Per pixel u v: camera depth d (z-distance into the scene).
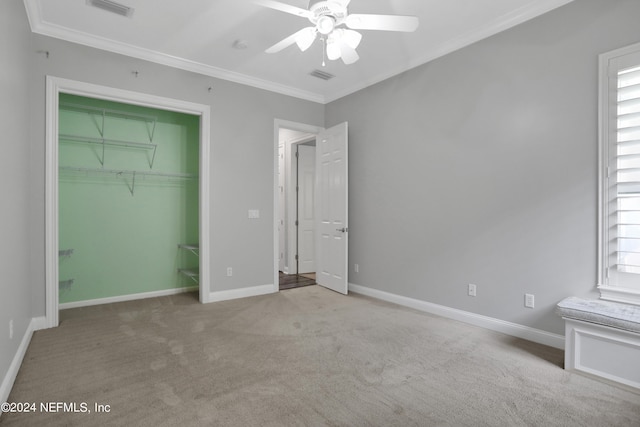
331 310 3.69
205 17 2.93
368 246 4.33
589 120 2.51
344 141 4.41
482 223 3.16
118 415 1.79
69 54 3.16
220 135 4.08
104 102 3.95
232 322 3.28
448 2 2.69
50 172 3.06
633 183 2.32
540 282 2.78
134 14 2.88
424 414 1.82
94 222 3.92
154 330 3.05
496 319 3.06
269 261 4.50
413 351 2.62
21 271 2.52
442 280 3.49
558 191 2.68
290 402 1.92
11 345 2.12
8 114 2.14
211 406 1.87
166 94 3.70
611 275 2.42
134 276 4.18
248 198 4.31
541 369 2.33
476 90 3.19
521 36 2.87
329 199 4.74
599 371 2.18
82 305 3.83
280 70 4.04
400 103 3.91
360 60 3.75
